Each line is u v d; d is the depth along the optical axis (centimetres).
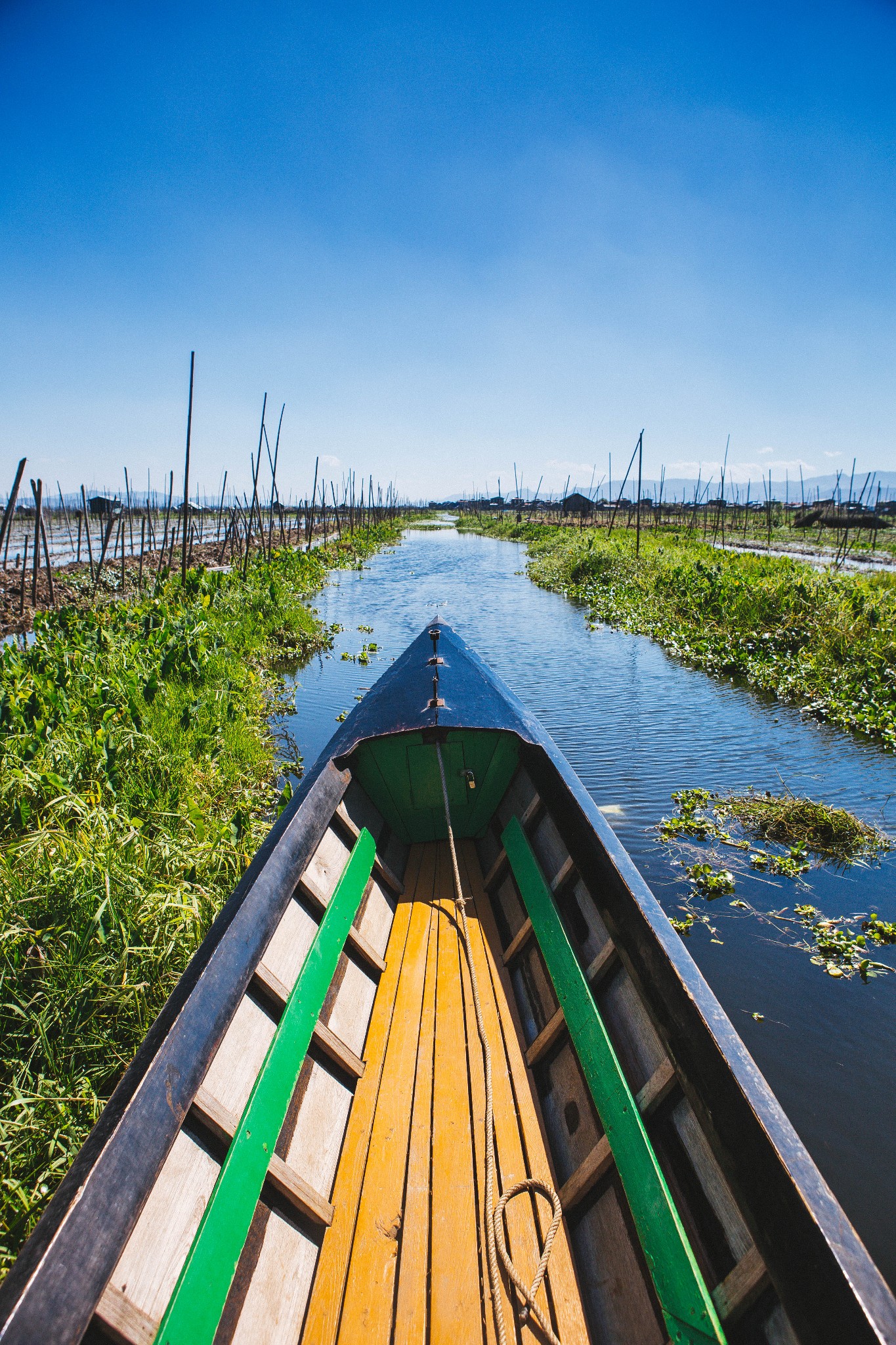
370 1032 346
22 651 968
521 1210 261
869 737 891
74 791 548
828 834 634
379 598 2169
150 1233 204
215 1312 204
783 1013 432
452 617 1809
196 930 419
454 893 462
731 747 862
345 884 395
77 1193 186
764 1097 204
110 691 760
